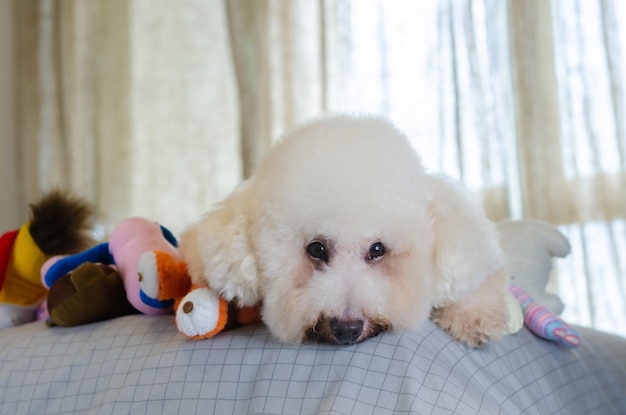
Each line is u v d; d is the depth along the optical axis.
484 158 1.34
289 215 0.60
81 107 1.90
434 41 1.44
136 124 1.87
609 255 1.22
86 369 0.70
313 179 0.60
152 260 0.69
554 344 0.73
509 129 1.36
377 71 1.51
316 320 0.60
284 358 0.63
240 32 1.68
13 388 0.72
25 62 1.92
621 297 1.20
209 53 1.83
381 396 0.60
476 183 1.36
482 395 0.61
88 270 0.75
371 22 1.52
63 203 0.90
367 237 0.60
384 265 0.62
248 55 1.67
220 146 1.81
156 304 0.73
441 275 0.62
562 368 0.71
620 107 1.21
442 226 0.63
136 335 0.71
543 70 1.31
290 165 0.61
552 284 1.26
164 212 1.84
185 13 1.85
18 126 1.91
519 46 1.31
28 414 0.70
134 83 1.88
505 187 1.33
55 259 0.81
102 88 1.90
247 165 1.64
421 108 1.45
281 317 0.61
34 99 1.92
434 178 0.65
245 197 0.64
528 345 0.70
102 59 1.90
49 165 1.93
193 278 0.67
